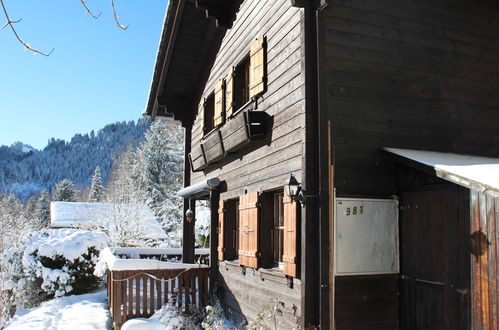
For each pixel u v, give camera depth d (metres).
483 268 4.77
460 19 6.75
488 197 4.76
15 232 24.25
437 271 5.36
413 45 6.36
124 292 8.50
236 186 8.60
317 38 5.82
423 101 6.32
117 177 40.62
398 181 6.02
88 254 12.28
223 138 8.56
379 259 5.80
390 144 6.05
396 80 6.18
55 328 8.77
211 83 10.55
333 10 5.95
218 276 9.30
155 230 21.39
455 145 6.46
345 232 5.65
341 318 5.53
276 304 6.55
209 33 10.50
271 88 7.14
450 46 6.61
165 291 8.84
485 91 6.79
